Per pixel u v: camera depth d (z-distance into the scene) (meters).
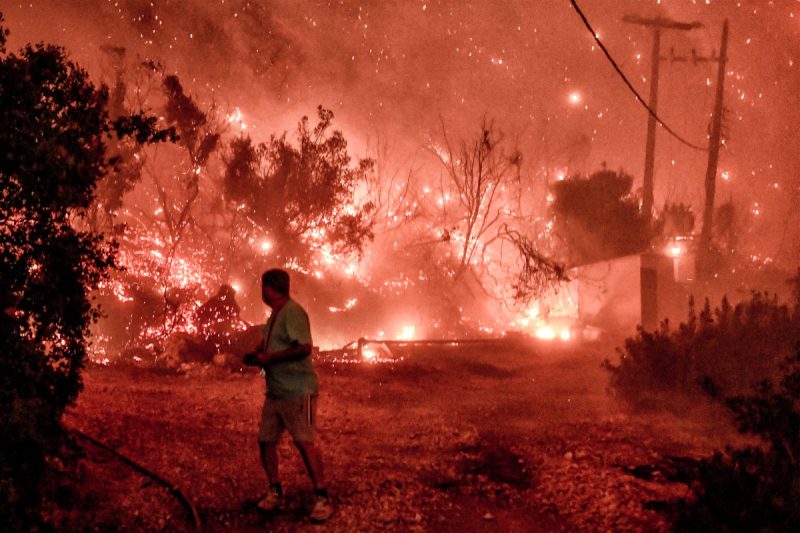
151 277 20.67
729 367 9.16
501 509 6.53
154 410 8.73
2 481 4.64
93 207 16.83
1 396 4.93
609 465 7.57
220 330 15.92
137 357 15.82
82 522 5.56
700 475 5.79
